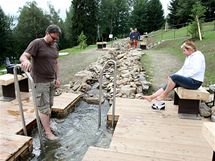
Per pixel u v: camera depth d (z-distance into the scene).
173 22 37.16
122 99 5.28
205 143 3.45
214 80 6.49
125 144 3.40
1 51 36.53
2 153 3.10
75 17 42.56
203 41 12.75
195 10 14.15
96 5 47.56
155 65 8.98
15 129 3.84
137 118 4.28
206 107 4.51
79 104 5.70
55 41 3.89
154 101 5.09
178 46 13.92
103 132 4.28
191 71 4.12
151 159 3.05
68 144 3.88
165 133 3.75
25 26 39.88
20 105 3.75
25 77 5.44
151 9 43.81
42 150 3.69
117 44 19.92
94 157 3.07
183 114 4.36
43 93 3.91
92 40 43.12
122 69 8.23
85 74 7.17
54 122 4.69
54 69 4.05
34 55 3.73
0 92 6.14
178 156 3.13
